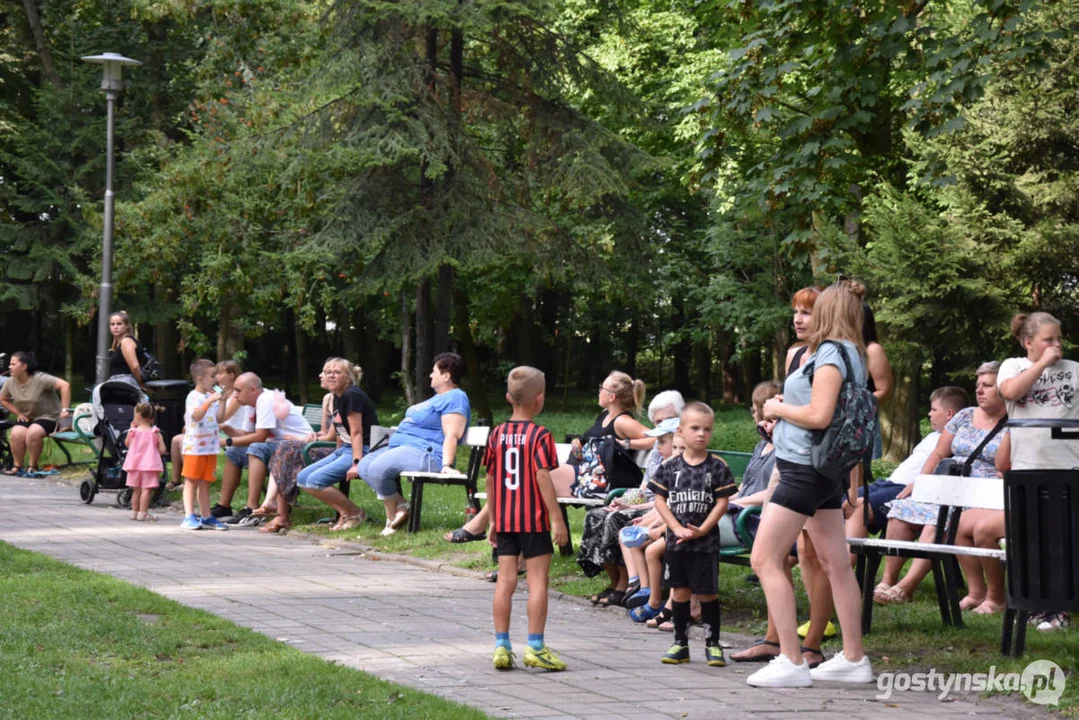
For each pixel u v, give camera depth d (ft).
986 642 25.68
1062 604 23.27
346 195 71.05
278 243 81.97
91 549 38.17
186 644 23.98
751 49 46.39
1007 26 43.37
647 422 91.30
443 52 74.69
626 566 31.55
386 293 76.18
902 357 69.67
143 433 46.39
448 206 71.05
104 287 69.31
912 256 66.64
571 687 21.90
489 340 143.02
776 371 116.06
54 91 126.72
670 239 116.88
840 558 23.18
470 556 37.99
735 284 108.88
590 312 163.12
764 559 22.76
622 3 87.35
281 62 83.71
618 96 74.84
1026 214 68.69
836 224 71.97
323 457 45.60
